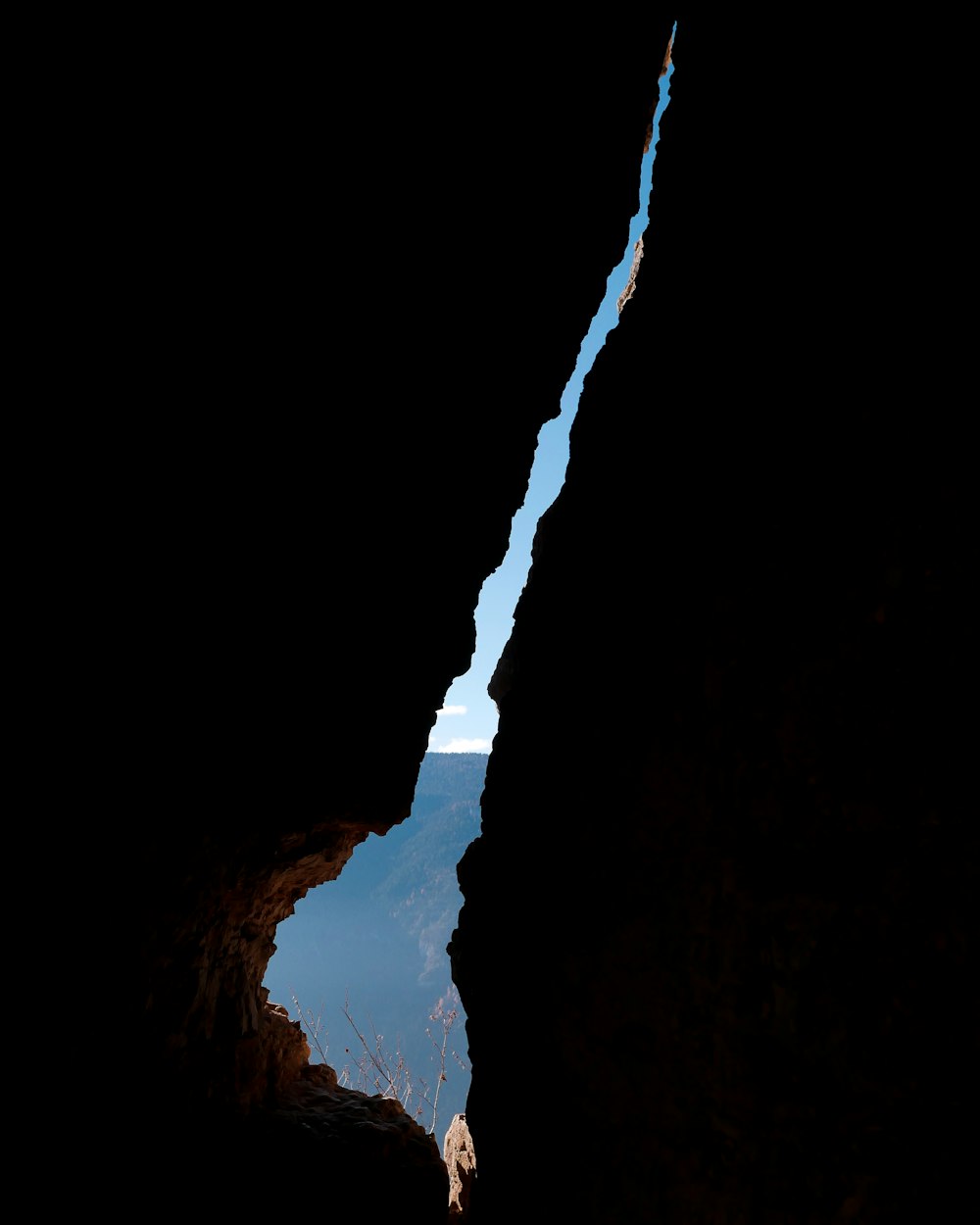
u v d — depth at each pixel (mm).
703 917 3340
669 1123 3297
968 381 2611
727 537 3846
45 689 3928
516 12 6234
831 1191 2430
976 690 2363
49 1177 4512
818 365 3457
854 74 3717
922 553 2639
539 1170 4480
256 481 5328
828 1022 2594
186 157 3705
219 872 7340
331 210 4949
